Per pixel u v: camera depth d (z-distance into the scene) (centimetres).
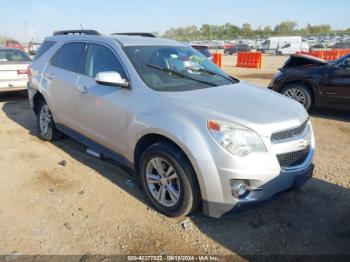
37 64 547
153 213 339
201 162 284
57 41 525
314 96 743
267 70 1919
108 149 405
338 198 373
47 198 367
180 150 306
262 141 284
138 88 353
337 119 716
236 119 288
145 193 350
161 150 313
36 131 613
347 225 324
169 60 406
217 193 287
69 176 421
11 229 312
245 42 6241
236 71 1864
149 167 338
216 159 280
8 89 834
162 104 324
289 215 339
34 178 415
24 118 707
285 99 368
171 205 324
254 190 288
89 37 452
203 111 300
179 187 310
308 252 286
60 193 378
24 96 959
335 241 301
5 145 534
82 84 426
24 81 852
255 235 308
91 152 441
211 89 364
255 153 281
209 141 283
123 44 399
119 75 361
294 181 311
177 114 307
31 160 472
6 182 404
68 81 454
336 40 5466
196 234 307
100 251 284
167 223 323
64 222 323
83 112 428
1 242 294
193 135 288
